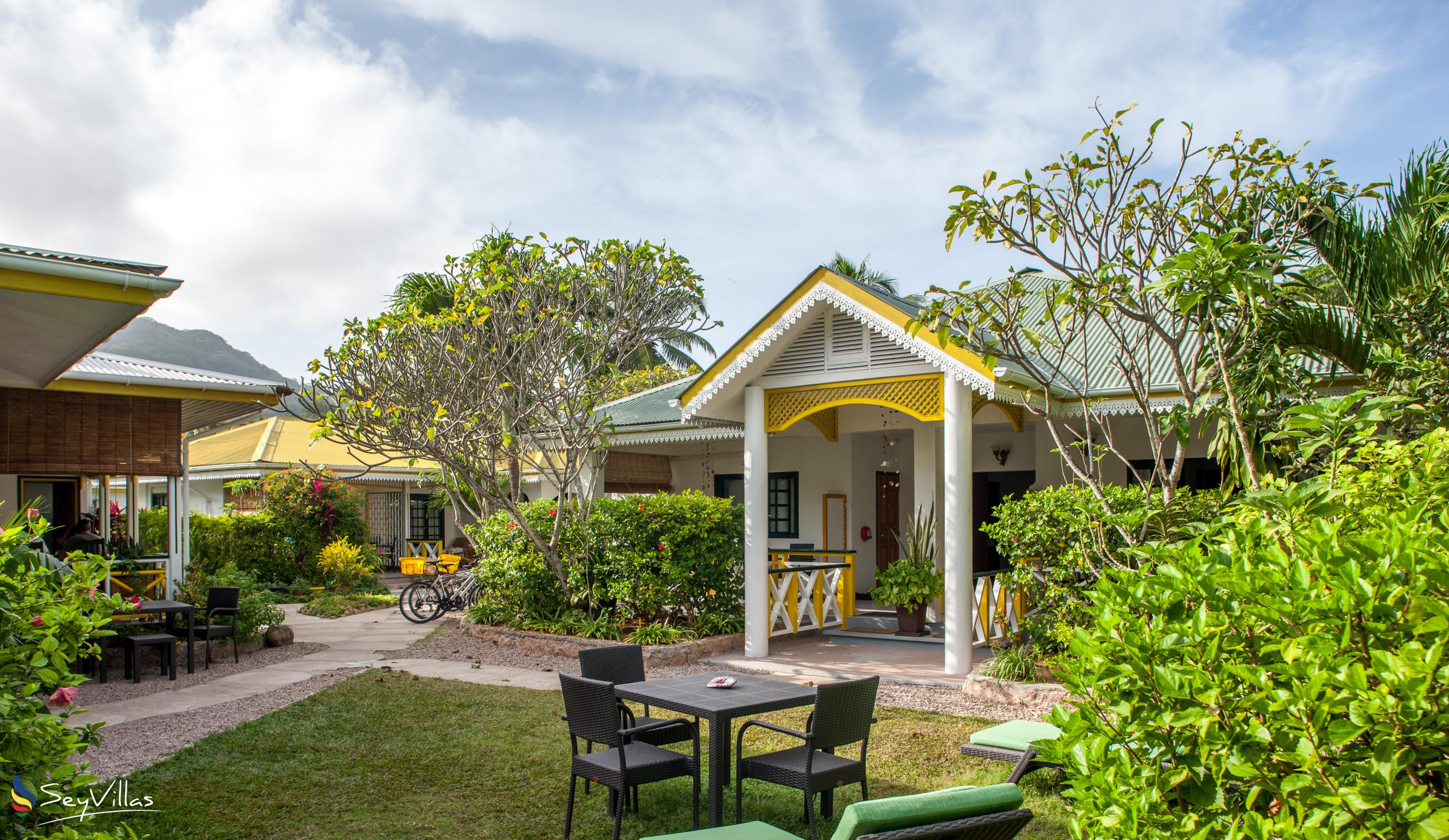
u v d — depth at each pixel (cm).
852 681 526
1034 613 912
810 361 1080
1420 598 205
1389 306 675
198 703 877
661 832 539
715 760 519
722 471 1775
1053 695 814
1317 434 413
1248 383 661
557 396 1262
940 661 1078
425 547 2364
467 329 1234
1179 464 655
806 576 1292
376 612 1716
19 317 704
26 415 1117
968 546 977
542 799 594
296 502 2039
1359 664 198
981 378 925
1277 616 228
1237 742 234
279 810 565
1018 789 348
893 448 1714
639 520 1184
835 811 577
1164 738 256
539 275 1259
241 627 1186
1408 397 562
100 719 807
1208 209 643
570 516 1256
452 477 1409
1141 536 673
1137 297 671
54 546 1209
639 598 1161
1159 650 252
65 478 1345
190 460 2558
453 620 1489
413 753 691
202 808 566
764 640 1112
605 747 697
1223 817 243
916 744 716
